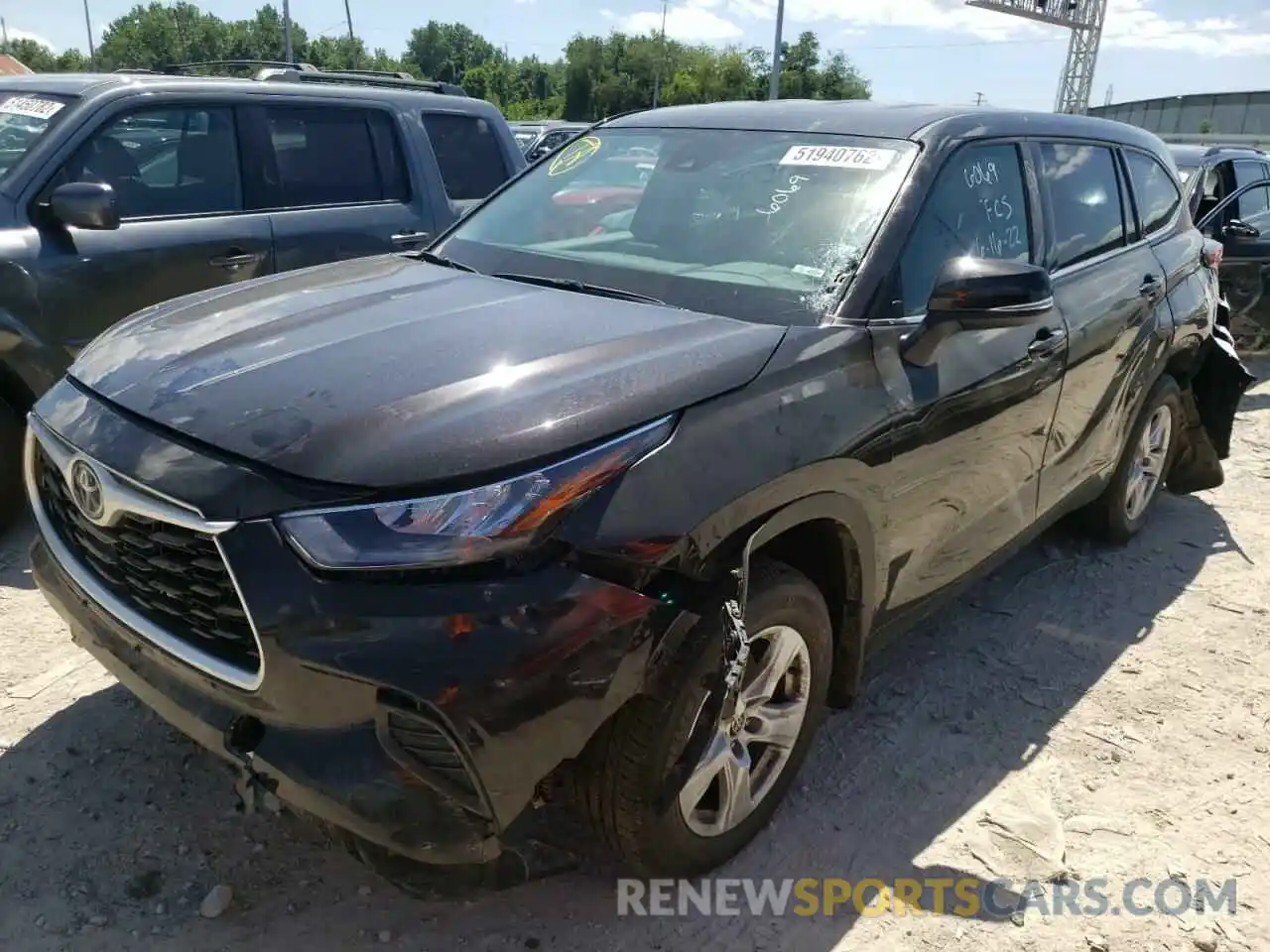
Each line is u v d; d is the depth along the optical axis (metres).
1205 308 4.84
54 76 5.16
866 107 3.62
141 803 2.82
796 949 2.49
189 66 6.54
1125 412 4.35
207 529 2.05
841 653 2.94
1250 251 7.67
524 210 3.72
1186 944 2.57
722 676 2.29
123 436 2.29
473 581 1.99
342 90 5.77
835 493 2.57
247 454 2.11
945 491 3.09
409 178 5.96
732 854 2.71
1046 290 2.78
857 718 3.44
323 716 2.03
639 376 2.33
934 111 3.56
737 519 2.29
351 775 2.01
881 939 2.54
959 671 3.77
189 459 2.15
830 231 3.04
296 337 2.59
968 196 3.33
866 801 3.03
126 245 4.65
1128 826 2.99
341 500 2.02
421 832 2.02
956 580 3.47
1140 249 4.46
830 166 3.26
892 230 2.99
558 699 2.03
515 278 3.21
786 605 2.56
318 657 1.98
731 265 3.05
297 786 2.04
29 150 4.53
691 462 2.24
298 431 2.14
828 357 2.65
